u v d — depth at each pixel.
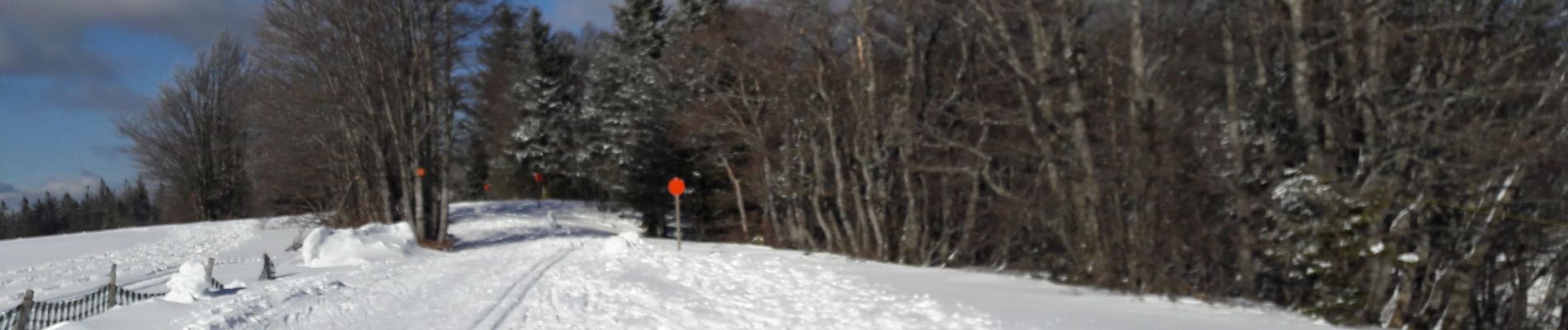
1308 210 13.36
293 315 13.98
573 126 62.38
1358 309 12.69
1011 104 24.22
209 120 69.62
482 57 41.47
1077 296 14.68
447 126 36.16
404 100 35.25
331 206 45.09
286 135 41.56
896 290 14.84
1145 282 15.11
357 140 39.84
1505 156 11.97
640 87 42.56
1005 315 12.12
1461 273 12.42
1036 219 19.09
